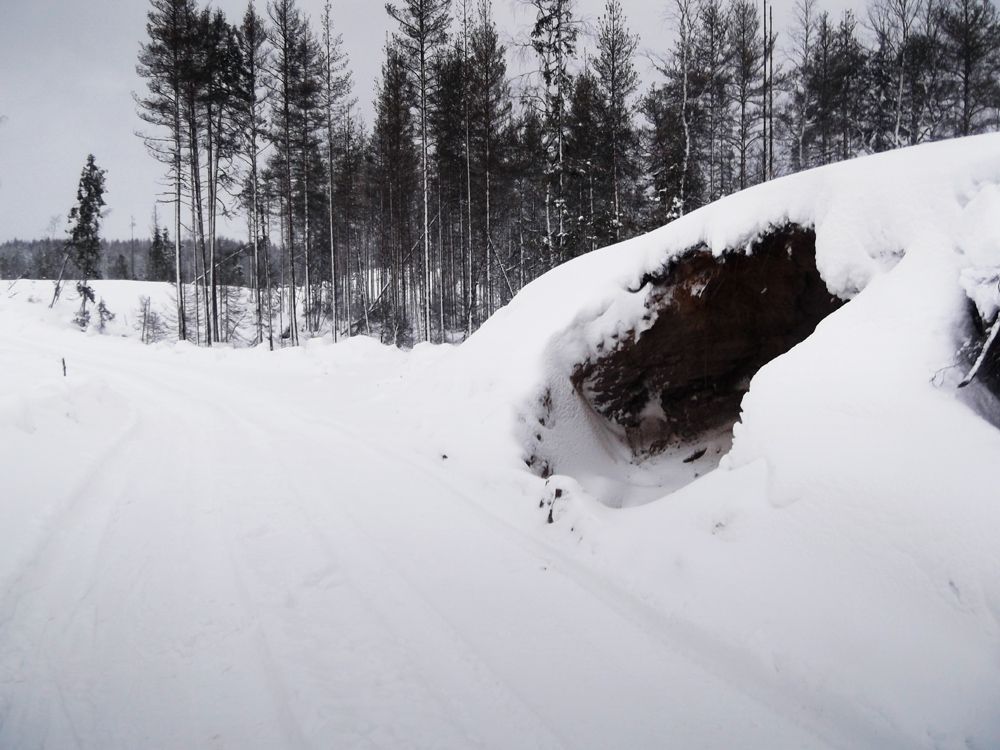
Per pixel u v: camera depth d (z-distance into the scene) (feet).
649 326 23.25
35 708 8.27
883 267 15.20
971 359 12.03
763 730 8.09
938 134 75.31
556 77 53.01
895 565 9.68
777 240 19.25
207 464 21.53
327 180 92.99
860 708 8.20
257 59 77.66
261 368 51.65
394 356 49.65
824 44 73.51
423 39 67.31
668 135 60.08
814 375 14.08
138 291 162.40
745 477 13.38
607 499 21.02
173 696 8.68
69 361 51.37
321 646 10.15
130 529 15.06
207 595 11.82
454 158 75.31
